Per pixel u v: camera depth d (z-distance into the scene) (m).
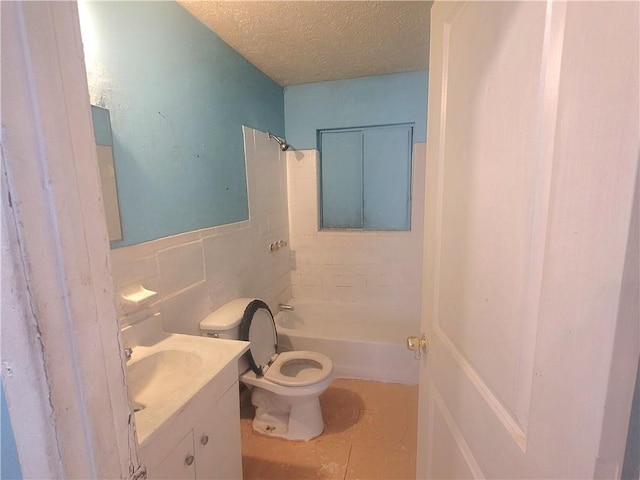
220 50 1.96
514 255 0.53
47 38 0.40
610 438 0.34
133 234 1.36
